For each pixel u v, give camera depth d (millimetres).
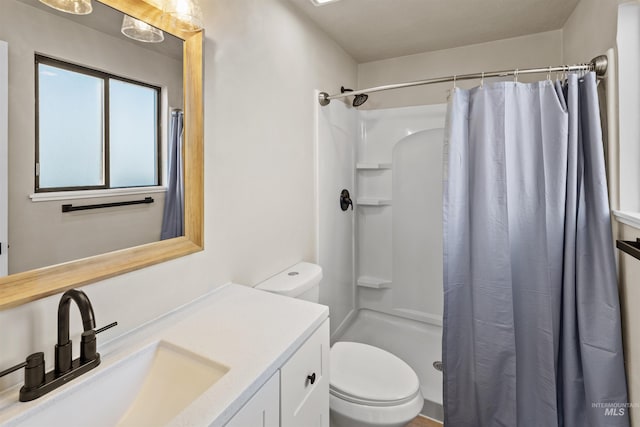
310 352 951
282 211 1637
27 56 701
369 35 2182
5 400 633
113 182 879
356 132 2588
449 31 2154
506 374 1463
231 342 846
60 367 681
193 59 1086
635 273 1188
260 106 1448
